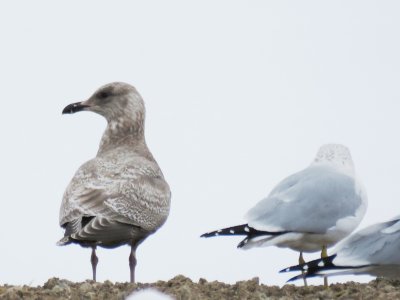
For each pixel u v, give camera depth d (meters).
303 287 13.80
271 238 14.84
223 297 12.59
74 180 15.85
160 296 11.30
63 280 13.41
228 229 15.00
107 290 12.96
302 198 14.94
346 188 15.12
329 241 15.08
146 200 15.84
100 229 14.96
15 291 12.44
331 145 15.76
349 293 13.09
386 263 12.93
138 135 17.70
